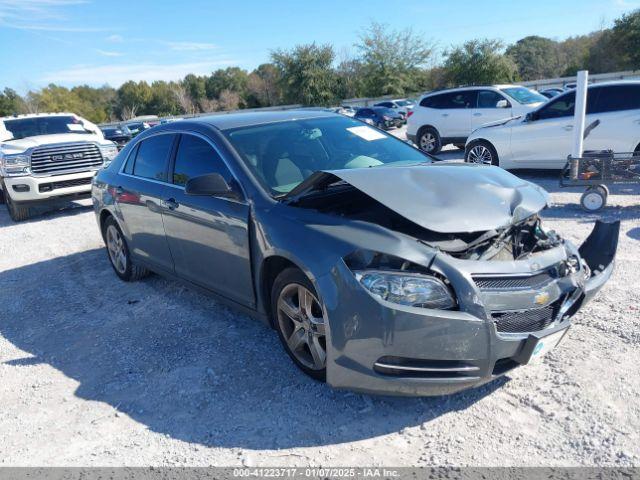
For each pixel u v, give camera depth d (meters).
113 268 5.94
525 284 2.81
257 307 3.57
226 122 4.22
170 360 3.77
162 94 83.25
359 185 3.05
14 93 75.88
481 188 3.19
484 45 44.03
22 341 4.42
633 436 2.58
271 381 3.36
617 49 45.75
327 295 2.82
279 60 55.97
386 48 51.91
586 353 3.35
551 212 7.13
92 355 4.00
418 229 3.05
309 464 2.60
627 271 4.66
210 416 3.07
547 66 73.75
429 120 13.70
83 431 3.06
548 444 2.59
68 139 10.18
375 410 2.99
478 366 2.68
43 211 10.97
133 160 5.02
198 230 3.94
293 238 3.09
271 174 3.68
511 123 9.78
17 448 2.96
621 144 8.44
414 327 2.61
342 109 34.84
